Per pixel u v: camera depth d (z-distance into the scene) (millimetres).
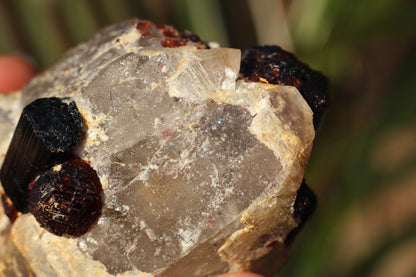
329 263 256
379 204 275
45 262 153
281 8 236
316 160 257
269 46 160
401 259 282
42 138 146
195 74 148
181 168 147
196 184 147
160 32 160
